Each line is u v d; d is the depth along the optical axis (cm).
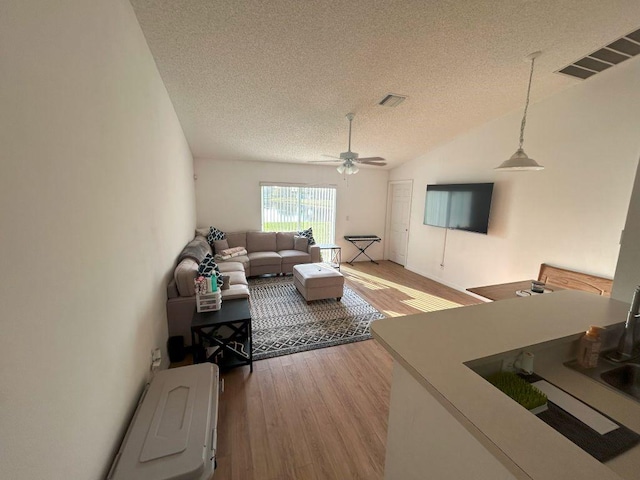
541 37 225
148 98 218
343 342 294
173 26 204
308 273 407
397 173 633
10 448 70
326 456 165
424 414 94
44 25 88
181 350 255
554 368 116
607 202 280
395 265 642
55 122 93
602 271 286
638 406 94
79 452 102
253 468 156
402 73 271
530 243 354
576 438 78
